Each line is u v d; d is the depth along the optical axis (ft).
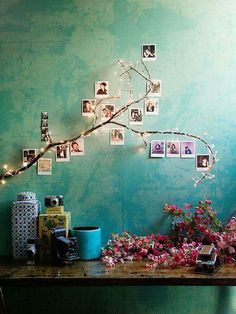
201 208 7.08
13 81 7.46
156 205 7.45
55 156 7.46
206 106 7.46
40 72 7.47
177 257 6.33
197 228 7.02
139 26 7.47
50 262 6.72
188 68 7.47
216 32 7.46
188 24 7.47
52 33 7.47
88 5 7.47
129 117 7.45
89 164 7.45
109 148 7.46
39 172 7.45
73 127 7.47
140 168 7.45
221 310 7.45
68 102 7.47
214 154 7.44
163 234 7.42
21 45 7.47
